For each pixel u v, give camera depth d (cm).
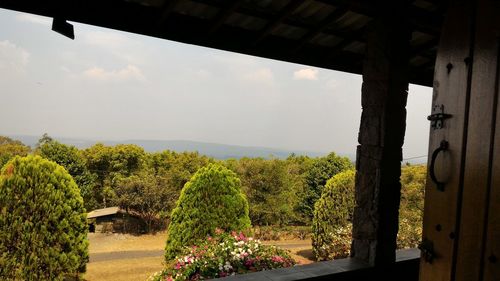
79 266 712
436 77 143
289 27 266
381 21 260
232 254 398
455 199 130
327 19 253
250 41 267
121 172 1928
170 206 1639
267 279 225
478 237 120
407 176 974
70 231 695
